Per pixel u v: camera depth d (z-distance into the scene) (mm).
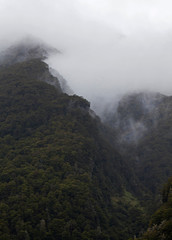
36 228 94125
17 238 88875
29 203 100250
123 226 122312
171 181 116938
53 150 129125
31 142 136500
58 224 97312
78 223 102500
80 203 108250
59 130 145750
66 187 110250
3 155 129000
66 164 124062
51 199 104562
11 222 93125
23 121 147875
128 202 147500
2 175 112625
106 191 139250
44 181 112062
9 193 104812
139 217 126938
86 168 131375
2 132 142375
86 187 116375
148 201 154500
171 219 81625
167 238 74062
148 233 79438
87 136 153500
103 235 103938
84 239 97125
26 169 117062
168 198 104562
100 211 114000
